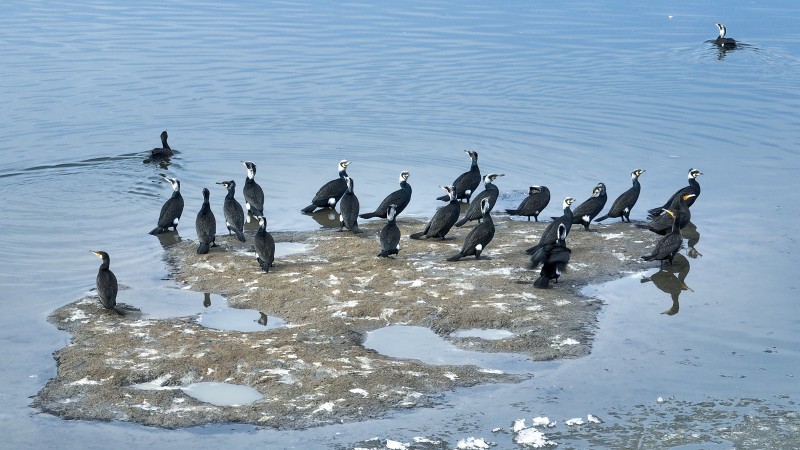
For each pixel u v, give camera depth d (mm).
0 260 25531
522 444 16328
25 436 16516
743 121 41250
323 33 59125
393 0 72562
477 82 47656
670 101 44656
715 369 19328
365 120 41031
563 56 54000
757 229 28297
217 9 67875
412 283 23312
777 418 17281
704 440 16484
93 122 40188
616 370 19203
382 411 17359
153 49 54281
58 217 29359
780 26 64875
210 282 23812
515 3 72750
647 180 33438
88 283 23969
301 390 18031
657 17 67812
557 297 22766
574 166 35094
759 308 22453
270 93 45156
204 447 16125
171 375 18609
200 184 33094
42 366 19172
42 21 62594
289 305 22203
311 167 35250
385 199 29016
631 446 16266
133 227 28641
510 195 31797
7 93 44344
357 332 20891
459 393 18094
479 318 21375
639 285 23828
